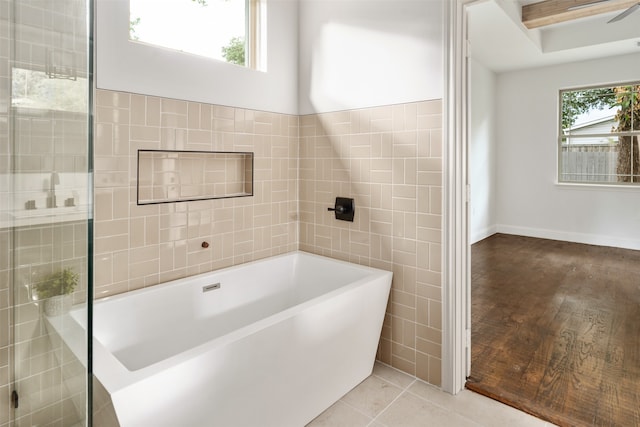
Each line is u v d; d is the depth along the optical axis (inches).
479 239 232.5
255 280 97.0
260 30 102.6
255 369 58.0
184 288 82.7
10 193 28.5
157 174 83.5
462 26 79.2
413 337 87.2
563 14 163.0
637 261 182.7
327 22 101.4
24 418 29.6
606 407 74.1
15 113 28.1
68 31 26.9
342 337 75.0
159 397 46.6
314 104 106.0
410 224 86.7
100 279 74.0
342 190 100.5
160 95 80.5
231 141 94.0
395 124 88.4
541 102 232.2
